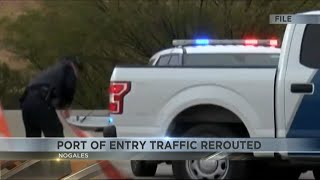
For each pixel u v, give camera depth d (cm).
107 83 1661
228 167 1230
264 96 1196
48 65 1811
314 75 1176
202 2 1952
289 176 1484
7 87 1493
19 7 1659
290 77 1183
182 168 1242
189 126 1231
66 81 1420
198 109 1230
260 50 1728
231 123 1223
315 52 1193
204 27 1931
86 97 1609
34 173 1183
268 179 1469
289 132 1175
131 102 1229
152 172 1404
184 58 1775
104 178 948
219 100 1209
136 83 1230
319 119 1165
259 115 1195
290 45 1203
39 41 1894
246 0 1825
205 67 1224
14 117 1415
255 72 1205
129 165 1234
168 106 1221
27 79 1537
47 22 1986
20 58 1636
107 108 1622
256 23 1783
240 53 1738
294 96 1176
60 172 1172
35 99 1380
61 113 1407
